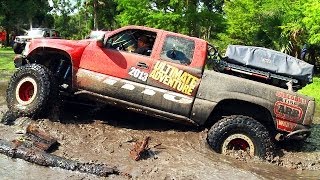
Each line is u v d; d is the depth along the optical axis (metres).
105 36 7.43
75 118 7.82
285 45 30.66
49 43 7.44
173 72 7.08
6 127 6.89
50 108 7.42
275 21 29.97
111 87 7.23
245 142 6.77
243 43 34.16
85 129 7.21
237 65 7.61
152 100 7.12
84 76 7.32
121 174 5.63
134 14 26.83
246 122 6.72
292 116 6.93
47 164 5.71
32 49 7.54
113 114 8.26
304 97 7.01
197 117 7.04
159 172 5.79
